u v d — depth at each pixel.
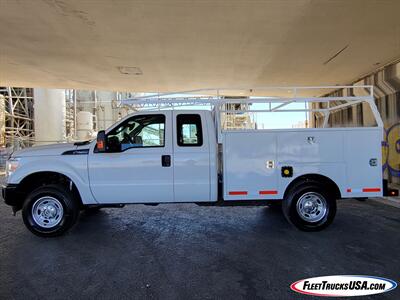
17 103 25.56
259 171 5.46
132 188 5.43
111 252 4.62
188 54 9.44
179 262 4.23
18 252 4.66
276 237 5.21
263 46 8.62
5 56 9.80
